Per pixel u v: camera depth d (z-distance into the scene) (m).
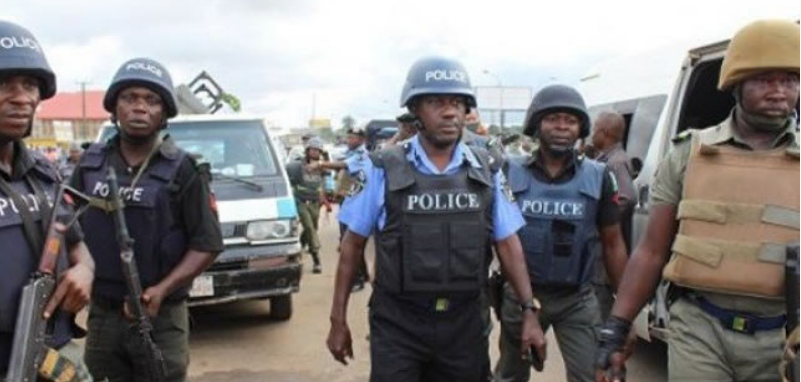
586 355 3.46
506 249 2.97
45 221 2.23
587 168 3.50
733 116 2.44
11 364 2.06
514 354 3.67
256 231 5.91
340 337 3.04
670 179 2.54
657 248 2.58
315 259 9.34
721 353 2.39
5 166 2.18
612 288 3.90
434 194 2.78
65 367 2.25
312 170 9.23
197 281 5.69
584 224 3.43
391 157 2.86
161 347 3.17
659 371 5.14
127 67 3.10
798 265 2.21
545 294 3.51
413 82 2.82
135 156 3.17
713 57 4.56
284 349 5.84
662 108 5.18
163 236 3.11
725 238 2.33
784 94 2.28
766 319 2.35
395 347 2.85
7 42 2.15
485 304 2.94
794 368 2.18
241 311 7.07
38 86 2.26
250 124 6.83
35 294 2.12
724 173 2.35
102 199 3.07
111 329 3.09
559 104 3.39
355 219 2.91
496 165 2.95
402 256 2.79
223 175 6.21
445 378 2.94
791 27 2.28
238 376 5.19
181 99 8.53
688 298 2.47
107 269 3.06
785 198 2.28
